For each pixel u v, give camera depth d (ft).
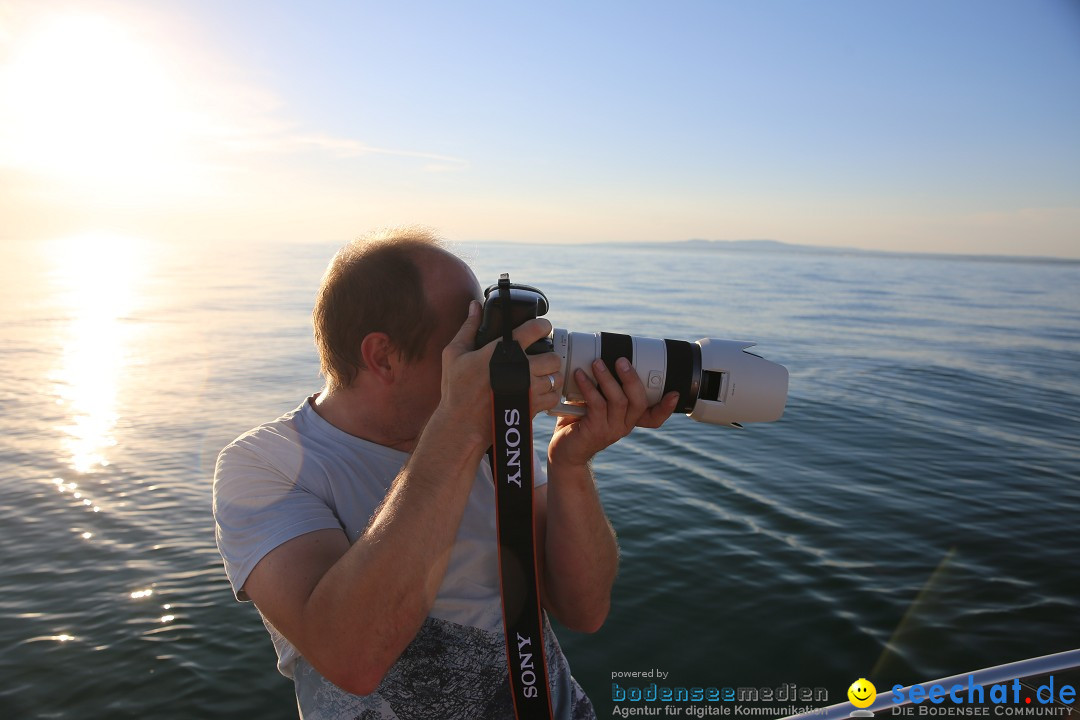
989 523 20.34
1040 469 25.98
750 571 17.20
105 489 23.88
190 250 521.24
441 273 3.49
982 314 110.73
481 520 3.67
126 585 16.88
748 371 3.63
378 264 3.41
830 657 13.71
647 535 19.52
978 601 15.70
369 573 2.78
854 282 217.15
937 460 27.09
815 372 49.88
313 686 3.43
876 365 53.93
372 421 3.58
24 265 255.50
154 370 50.44
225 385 44.96
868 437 30.63
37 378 46.83
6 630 14.90
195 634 14.74
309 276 202.39
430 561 2.89
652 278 211.20
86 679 13.29
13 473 25.63
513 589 3.18
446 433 2.99
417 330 3.41
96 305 106.63
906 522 20.42
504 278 3.10
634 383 3.39
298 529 3.11
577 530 3.89
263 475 3.33
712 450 28.30
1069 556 17.99
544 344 3.29
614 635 14.53
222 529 3.26
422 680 3.35
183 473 25.72
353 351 3.47
